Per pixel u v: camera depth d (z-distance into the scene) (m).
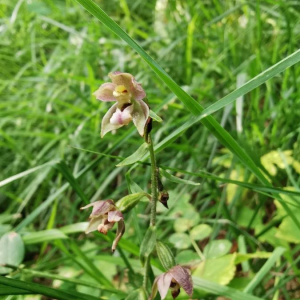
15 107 0.21
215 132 0.08
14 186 0.18
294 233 0.11
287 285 0.12
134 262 0.12
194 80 0.18
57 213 0.17
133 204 0.08
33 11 0.20
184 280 0.07
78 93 0.18
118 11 0.24
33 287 0.07
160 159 0.17
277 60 0.17
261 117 0.15
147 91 0.19
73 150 0.18
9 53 0.23
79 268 0.12
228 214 0.12
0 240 0.10
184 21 0.20
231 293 0.09
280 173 0.14
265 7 0.18
